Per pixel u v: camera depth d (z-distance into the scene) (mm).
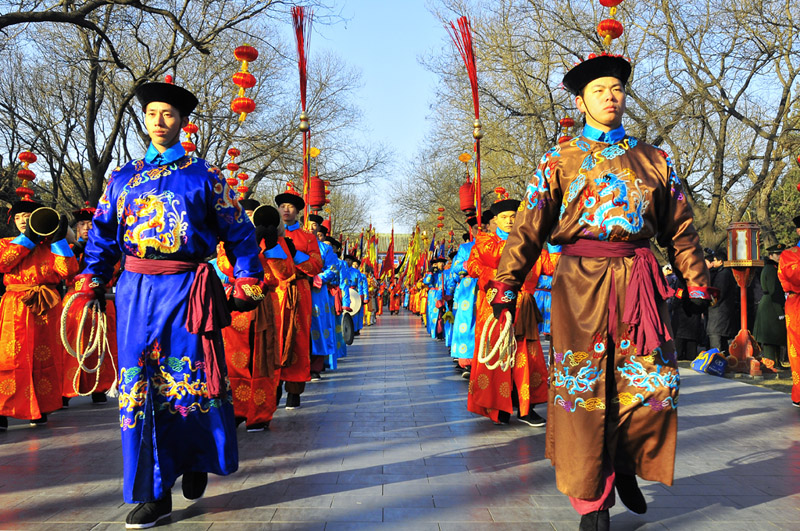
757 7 15250
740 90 16750
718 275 10820
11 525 3561
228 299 3939
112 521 3629
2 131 19406
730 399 7500
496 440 5535
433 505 3871
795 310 6965
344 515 3705
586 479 3244
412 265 27688
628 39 17484
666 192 3406
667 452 3305
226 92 19859
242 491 4152
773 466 4719
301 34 7227
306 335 6883
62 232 6426
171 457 3693
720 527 3529
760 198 17797
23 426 6309
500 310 3582
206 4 14945
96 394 7598
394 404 7246
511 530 3471
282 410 6922
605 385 3303
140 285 3729
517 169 23422
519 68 20125
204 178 3777
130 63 19031
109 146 16641
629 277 3297
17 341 6160
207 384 3752
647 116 16500
